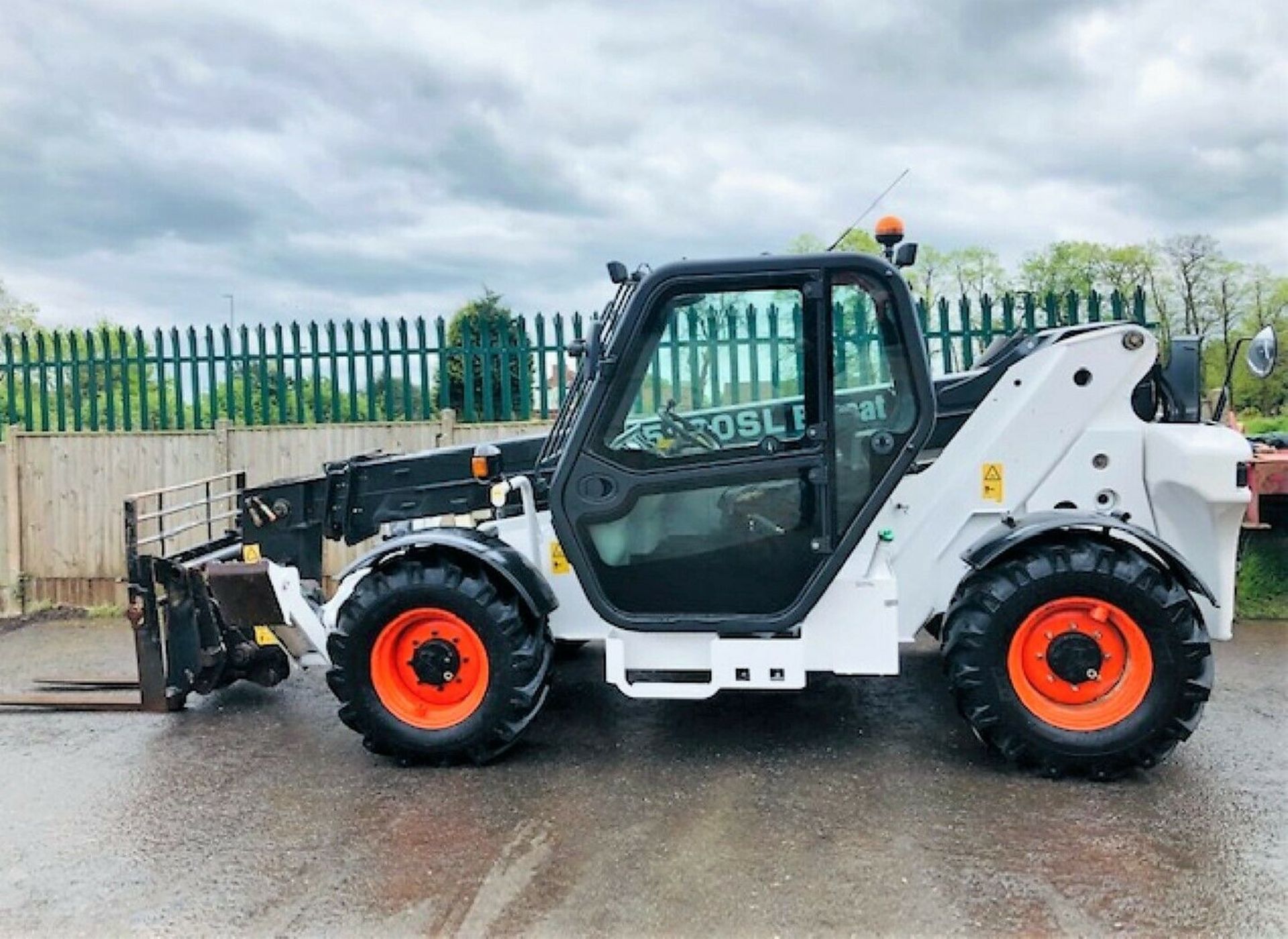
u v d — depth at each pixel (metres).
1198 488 3.80
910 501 4.05
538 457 4.67
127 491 7.61
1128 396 3.98
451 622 3.96
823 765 3.88
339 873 3.07
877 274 3.74
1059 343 4.00
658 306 3.81
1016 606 3.65
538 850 3.20
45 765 4.13
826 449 3.78
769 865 3.05
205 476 7.50
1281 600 6.24
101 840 3.36
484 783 3.80
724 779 3.77
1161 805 3.44
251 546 4.84
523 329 7.40
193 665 4.89
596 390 3.85
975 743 4.10
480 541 4.02
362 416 7.57
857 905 2.79
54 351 7.87
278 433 7.46
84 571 7.68
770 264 3.75
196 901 2.92
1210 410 5.69
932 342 6.89
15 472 7.68
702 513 3.88
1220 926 2.65
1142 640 3.61
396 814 3.51
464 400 7.45
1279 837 3.18
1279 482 5.87
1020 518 3.96
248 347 7.62
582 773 3.87
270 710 4.88
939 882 2.92
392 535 4.84
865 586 3.87
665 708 4.66
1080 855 3.07
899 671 4.84
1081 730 3.64
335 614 4.14
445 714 3.99
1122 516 3.98
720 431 3.83
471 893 2.92
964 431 4.04
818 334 3.75
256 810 3.60
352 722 3.99
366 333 7.54
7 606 7.69
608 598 3.95
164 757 4.21
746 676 3.87
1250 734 4.14
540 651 3.99
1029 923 2.68
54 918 2.84
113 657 6.20
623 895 2.88
